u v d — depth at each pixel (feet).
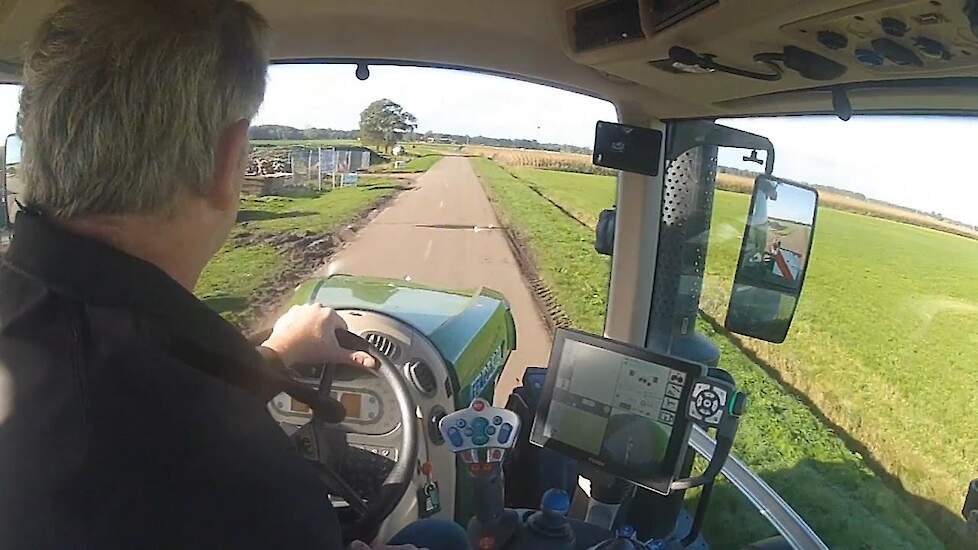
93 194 2.70
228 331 2.86
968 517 4.71
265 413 2.88
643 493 6.33
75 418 2.54
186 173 2.83
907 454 5.46
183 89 2.77
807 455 6.24
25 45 2.98
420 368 7.47
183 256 2.95
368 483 6.90
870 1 3.30
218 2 2.96
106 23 2.72
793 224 6.23
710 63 5.17
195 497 2.56
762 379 6.85
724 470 6.91
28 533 2.52
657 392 5.89
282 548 2.66
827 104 5.61
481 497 5.18
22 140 2.82
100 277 2.65
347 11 6.52
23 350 2.65
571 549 5.22
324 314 6.09
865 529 5.61
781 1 3.61
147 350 2.63
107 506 2.51
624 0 5.24
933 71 4.24
